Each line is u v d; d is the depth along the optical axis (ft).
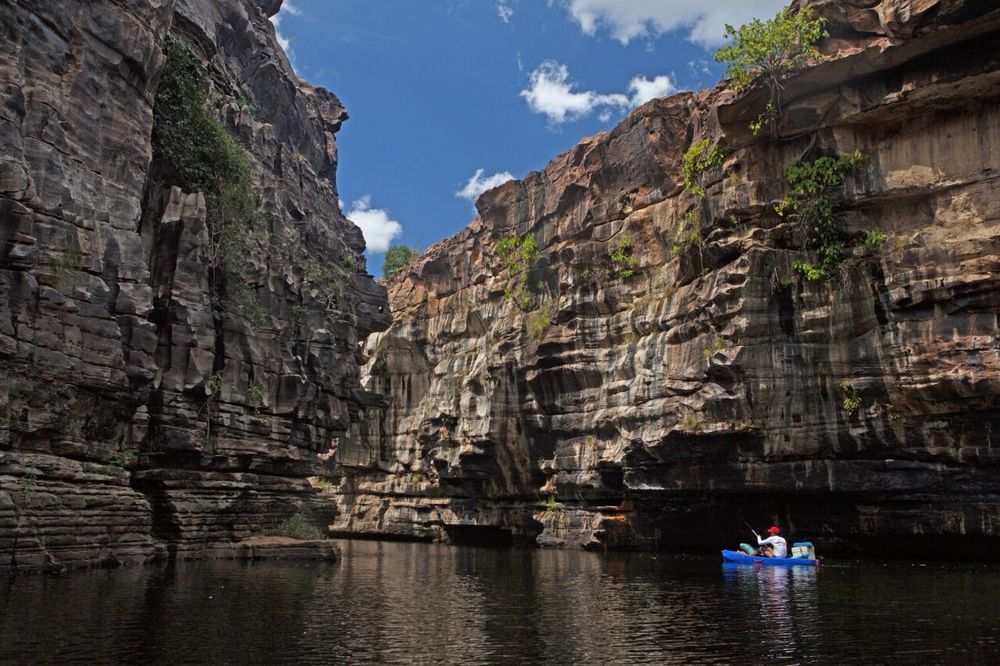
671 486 139.03
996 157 106.42
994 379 102.83
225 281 104.17
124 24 83.41
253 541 101.50
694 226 138.41
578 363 163.12
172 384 92.17
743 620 60.23
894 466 114.32
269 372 110.22
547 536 173.99
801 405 121.08
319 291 126.93
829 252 119.14
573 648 48.98
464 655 46.55
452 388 207.62
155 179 97.45
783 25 113.70
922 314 110.63
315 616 58.65
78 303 74.74
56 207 73.56
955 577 90.48
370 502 231.30
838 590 78.74
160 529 91.25
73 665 40.29
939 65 105.81
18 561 66.44
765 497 130.82
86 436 76.95
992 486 107.45
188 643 46.50
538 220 186.60
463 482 202.18
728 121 124.67
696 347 133.49
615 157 164.45
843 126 117.70
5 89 69.10
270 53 135.44
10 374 67.31
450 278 222.89
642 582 88.58
